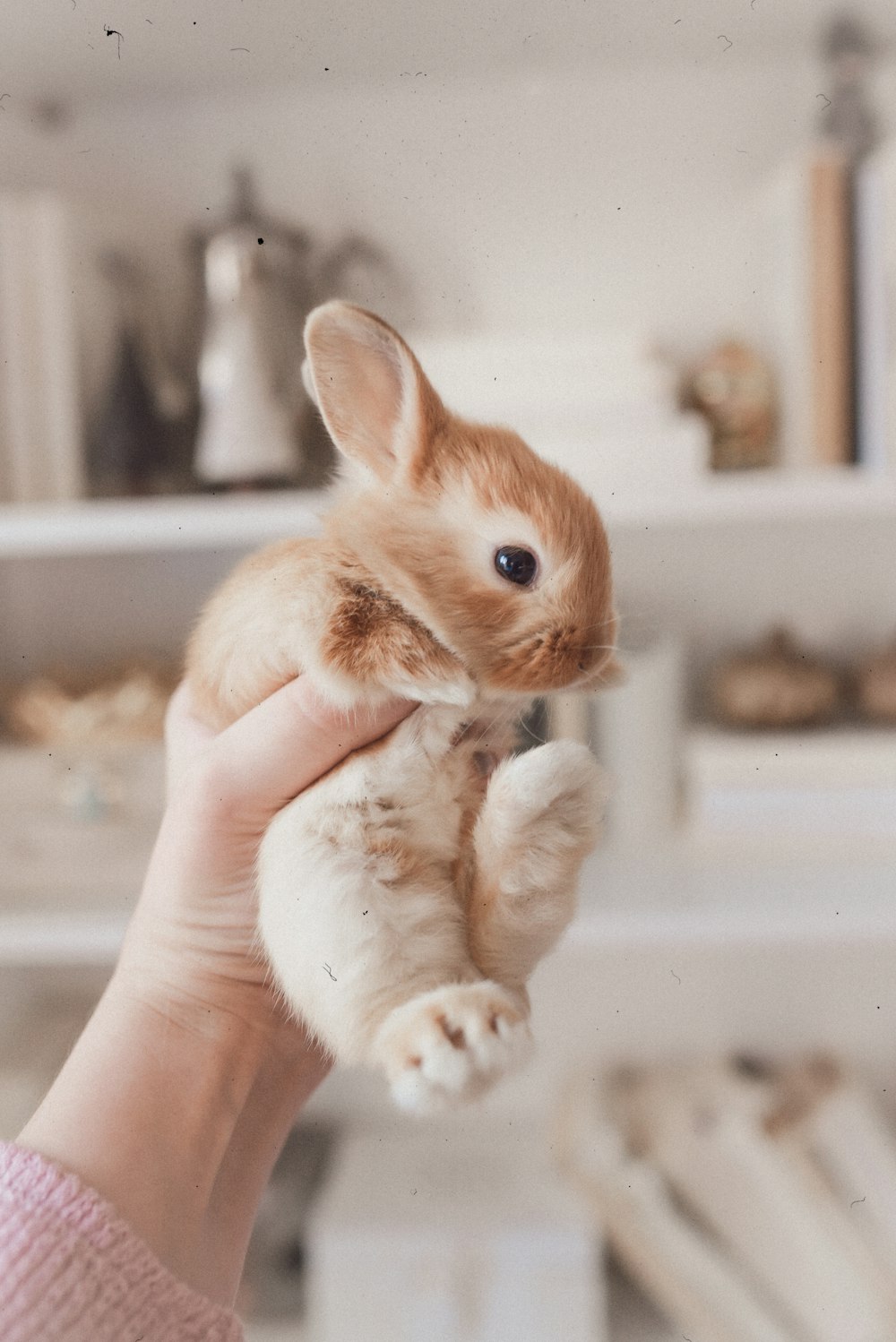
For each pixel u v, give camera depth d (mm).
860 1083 1009
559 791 419
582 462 762
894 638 932
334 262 834
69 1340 397
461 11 759
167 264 887
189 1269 443
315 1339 860
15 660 984
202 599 971
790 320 806
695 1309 844
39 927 799
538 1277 845
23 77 833
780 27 806
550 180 836
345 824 429
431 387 436
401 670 423
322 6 762
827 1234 851
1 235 828
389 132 840
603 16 767
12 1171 420
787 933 771
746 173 851
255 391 827
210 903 472
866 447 792
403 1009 403
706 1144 898
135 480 868
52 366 837
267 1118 489
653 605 960
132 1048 464
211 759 459
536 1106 1028
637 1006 1025
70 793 845
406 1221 861
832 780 831
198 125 873
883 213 764
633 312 856
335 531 439
